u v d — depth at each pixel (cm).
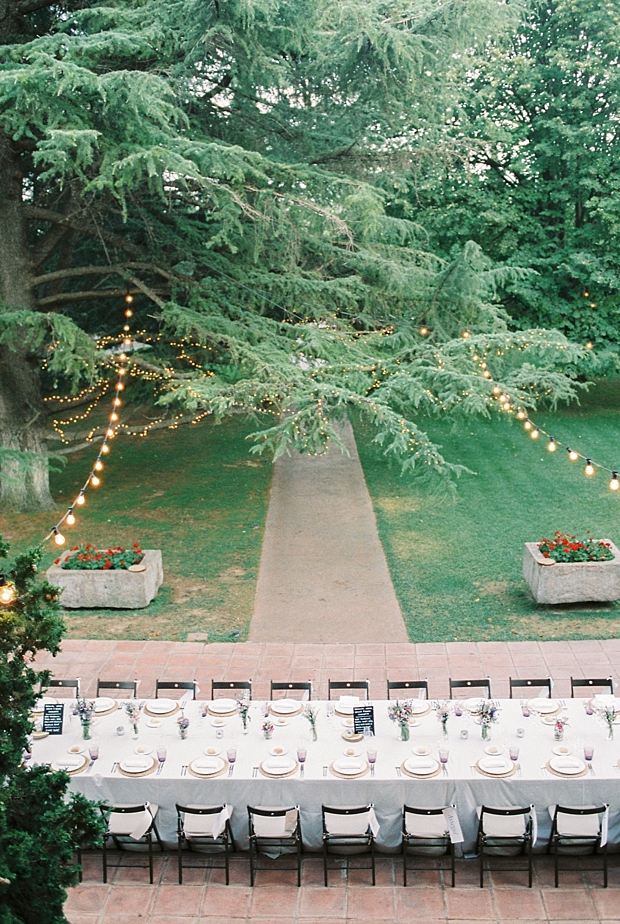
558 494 1803
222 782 750
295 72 1501
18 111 1180
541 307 2386
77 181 1483
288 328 1559
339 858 769
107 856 786
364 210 1340
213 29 1225
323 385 1322
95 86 1121
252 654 1155
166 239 1595
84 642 1198
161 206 1622
